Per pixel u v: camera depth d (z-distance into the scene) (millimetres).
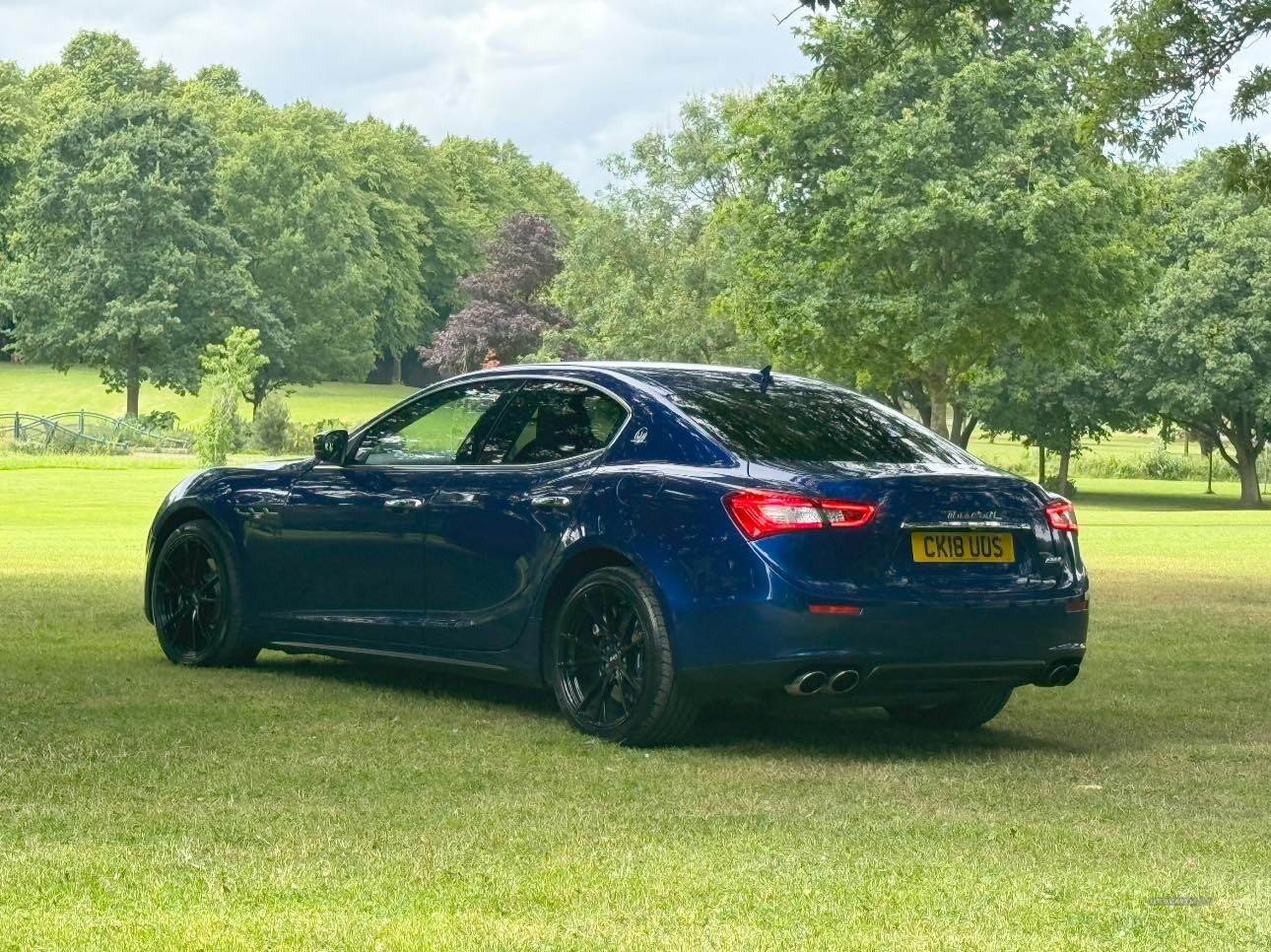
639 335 57312
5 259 100750
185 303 93000
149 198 91625
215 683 7926
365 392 121812
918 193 35688
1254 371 54125
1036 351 37438
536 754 6203
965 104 36156
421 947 3465
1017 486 6625
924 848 4637
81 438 65062
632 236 60531
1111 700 8219
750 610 6156
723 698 6352
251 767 5723
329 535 7836
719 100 59719
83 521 26406
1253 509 52531
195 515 8719
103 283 91188
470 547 7184
